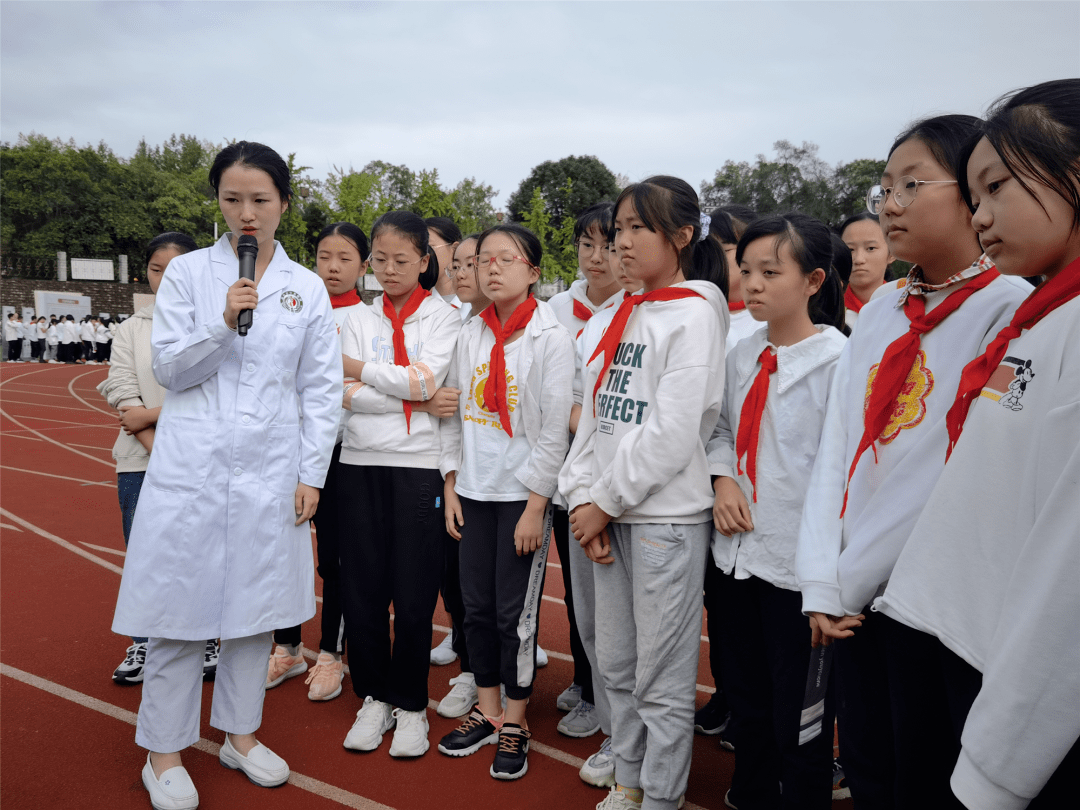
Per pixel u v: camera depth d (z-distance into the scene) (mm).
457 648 3406
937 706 1405
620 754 2271
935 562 1312
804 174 33656
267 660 2574
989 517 1227
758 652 2195
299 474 2498
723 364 2131
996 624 1208
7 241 48531
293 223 19109
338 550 3043
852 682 1625
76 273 37531
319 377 2535
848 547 1589
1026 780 1037
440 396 2807
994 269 1479
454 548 3301
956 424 1357
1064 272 1159
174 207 53312
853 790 1629
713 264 2453
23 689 3188
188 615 2283
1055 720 1010
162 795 2320
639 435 2064
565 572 3035
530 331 2631
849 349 1793
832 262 2189
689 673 2131
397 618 2775
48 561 4934
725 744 2881
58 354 25453
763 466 2092
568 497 2316
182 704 2365
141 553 2277
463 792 2494
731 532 2117
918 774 1441
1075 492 1004
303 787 2512
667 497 2094
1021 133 1104
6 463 8367
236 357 2354
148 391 3172
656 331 2125
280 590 2432
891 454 1546
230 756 2574
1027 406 1178
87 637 3736
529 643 2625
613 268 2537
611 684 2273
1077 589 992
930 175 1486
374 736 2770
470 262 3045
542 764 2691
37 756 2682
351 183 20328
